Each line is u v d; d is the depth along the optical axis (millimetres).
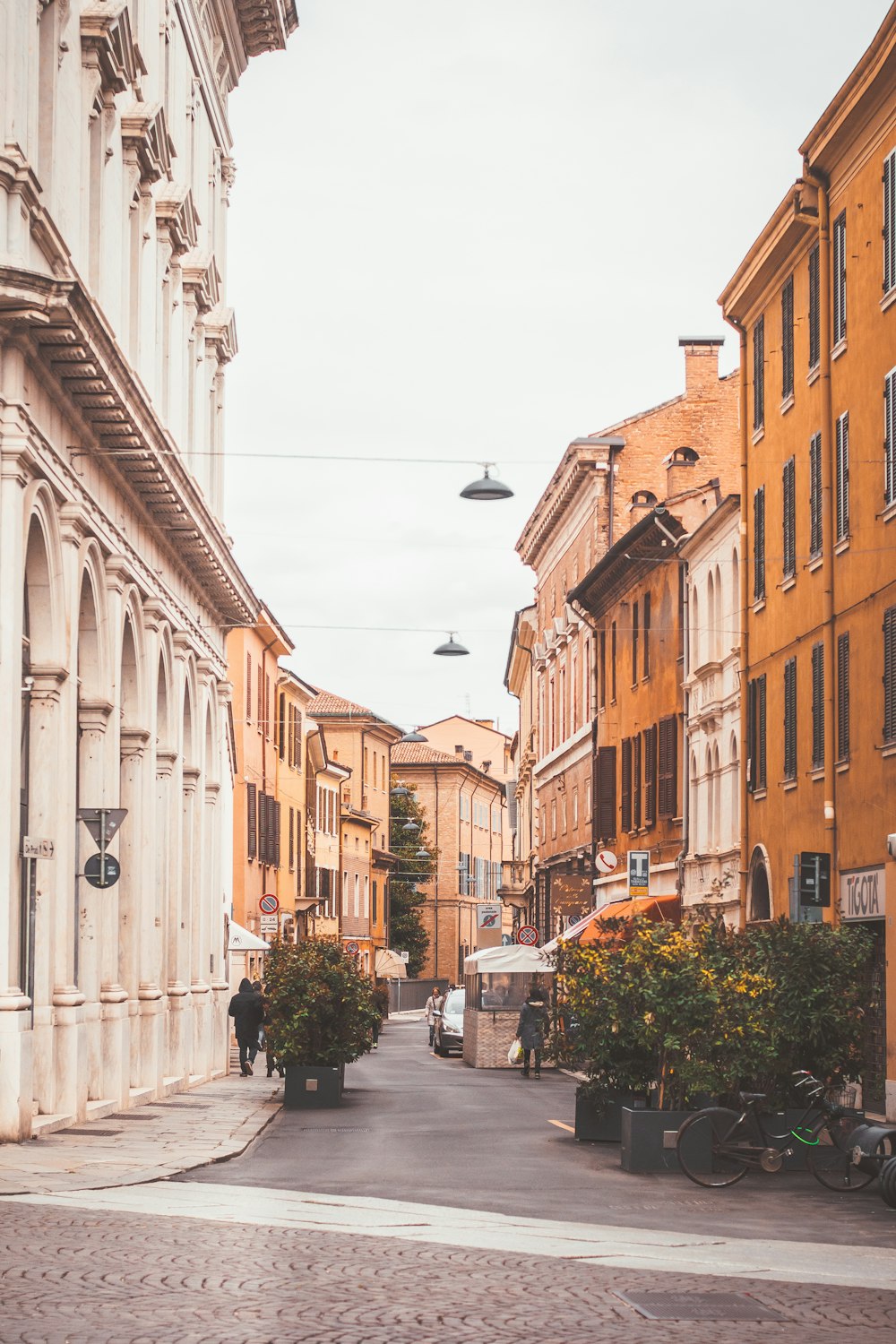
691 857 44219
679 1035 20562
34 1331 9727
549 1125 27453
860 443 30922
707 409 60281
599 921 23281
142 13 31031
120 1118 25672
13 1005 20547
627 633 53719
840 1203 17750
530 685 82375
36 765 22969
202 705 38438
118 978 29406
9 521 20656
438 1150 22672
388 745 117875
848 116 30594
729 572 41375
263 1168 19672
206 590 38469
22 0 20609
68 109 23531
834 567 32344
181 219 34344
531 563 78875
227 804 48812
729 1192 18516
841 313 32156
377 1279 11812
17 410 20734
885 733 29016
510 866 87625
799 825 34281
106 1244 12969
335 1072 31172
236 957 61875
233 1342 9531
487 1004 49906
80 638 26422
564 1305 11102
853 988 21656
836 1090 20984
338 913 95000
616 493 60031
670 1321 10703
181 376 36000
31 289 20062
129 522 29078
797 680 34625
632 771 52062
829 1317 11039
